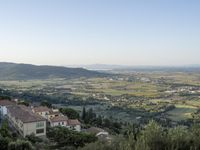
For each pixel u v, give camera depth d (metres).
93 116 109.12
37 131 69.06
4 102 94.00
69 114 102.50
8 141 50.41
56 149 56.41
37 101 154.62
